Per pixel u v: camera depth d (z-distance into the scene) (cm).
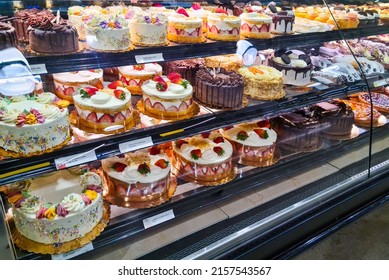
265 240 225
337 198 266
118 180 212
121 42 207
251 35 271
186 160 240
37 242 178
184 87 223
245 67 274
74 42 197
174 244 214
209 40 252
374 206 286
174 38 240
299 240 246
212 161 238
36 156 168
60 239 178
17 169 163
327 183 277
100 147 185
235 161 269
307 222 244
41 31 187
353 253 271
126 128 201
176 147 247
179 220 231
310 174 285
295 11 337
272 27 288
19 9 233
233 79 237
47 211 173
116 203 214
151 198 220
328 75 302
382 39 376
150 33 221
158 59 219
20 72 177
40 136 166
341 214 269
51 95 191
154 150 235
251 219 237
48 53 189
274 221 237
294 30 300
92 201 187
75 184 199
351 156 307
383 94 379
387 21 364
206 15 270
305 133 292
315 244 250
